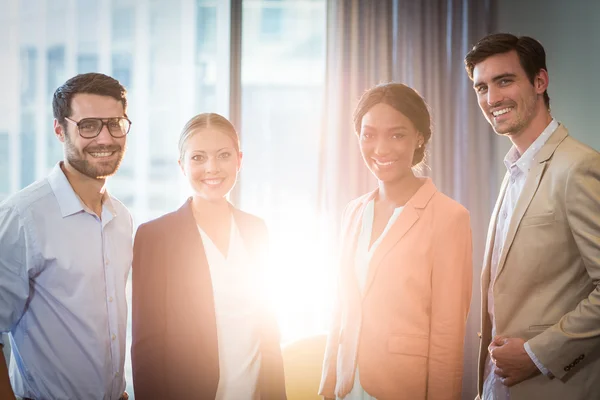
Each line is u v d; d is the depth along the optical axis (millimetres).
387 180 1581
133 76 3264
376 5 3311
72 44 3209
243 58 3352
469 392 3311
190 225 1627
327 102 3299
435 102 3361
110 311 1604
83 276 1547
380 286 1550
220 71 3299
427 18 3357
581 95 3104
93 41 3230
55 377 1519
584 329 1471
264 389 1678
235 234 1692
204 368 1547
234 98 3256
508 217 1734
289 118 3387
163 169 3287
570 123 3174
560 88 3217
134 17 3264
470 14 3365
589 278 1545
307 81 3396
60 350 1520
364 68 3293
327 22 3309
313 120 3402
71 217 1559
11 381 1615
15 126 3170
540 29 3285
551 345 1508
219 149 1603
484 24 3381
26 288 1488
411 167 1643
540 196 1598
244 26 3355
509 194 1759
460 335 1498
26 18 3172
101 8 3232
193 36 3295
